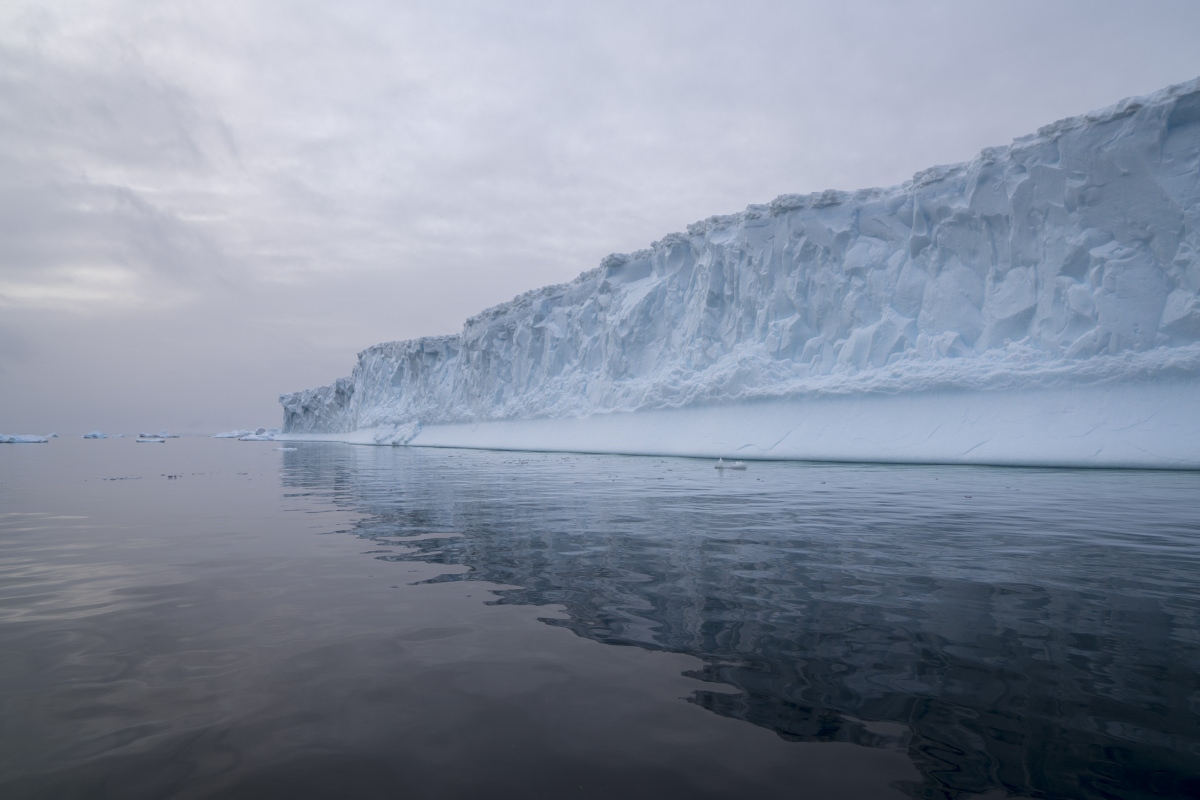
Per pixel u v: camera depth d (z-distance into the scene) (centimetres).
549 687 271
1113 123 1730
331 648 320
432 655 309
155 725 237
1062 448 1584
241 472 1834
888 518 740
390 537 646
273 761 212
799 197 2427
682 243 3003
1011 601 393
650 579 456
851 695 261
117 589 440
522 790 196
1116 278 1673
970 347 1989
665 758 215
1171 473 1364
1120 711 244
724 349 2650
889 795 192
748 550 558
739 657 304
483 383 4284
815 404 2155
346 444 5991
